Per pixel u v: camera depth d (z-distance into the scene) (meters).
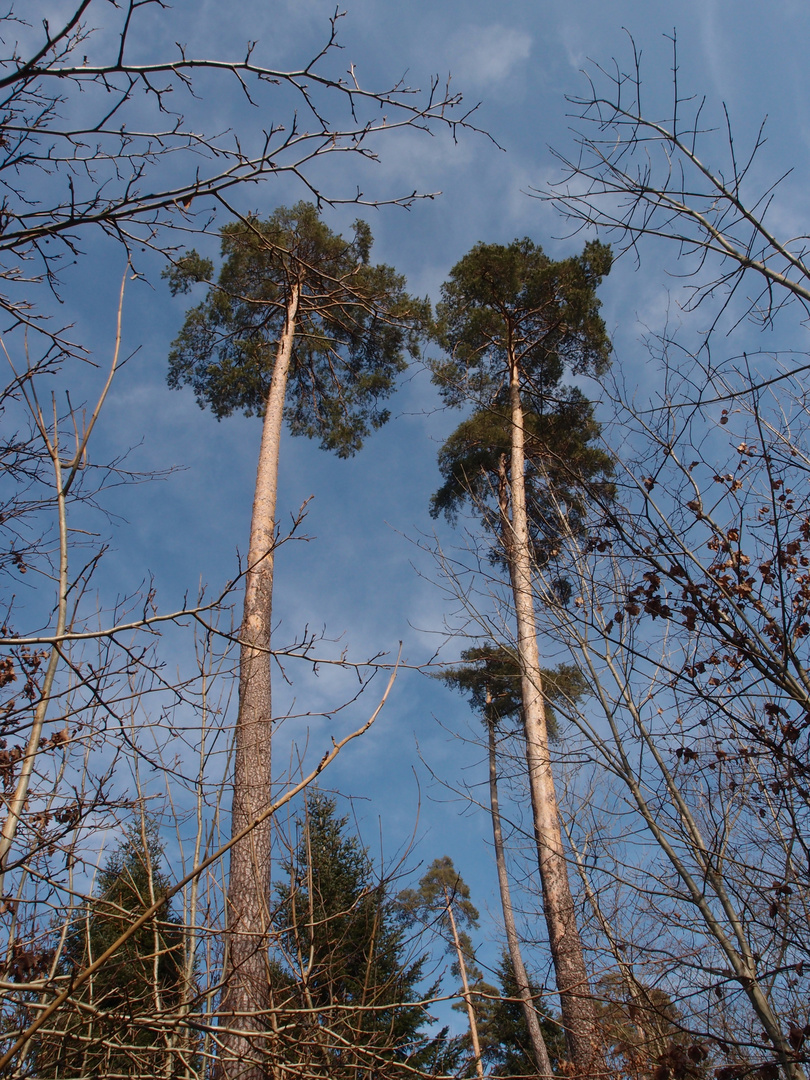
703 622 4.13
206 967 3.21
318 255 10.20
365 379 11.17
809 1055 3.16
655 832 3.98
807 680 3.83
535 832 6.45
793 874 3.68
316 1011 2.77
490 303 10.90
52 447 3.18
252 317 10.94
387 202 3.30
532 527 7.67
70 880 3.03
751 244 3.32
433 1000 2.88
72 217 2.86
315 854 6.20
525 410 10.86
